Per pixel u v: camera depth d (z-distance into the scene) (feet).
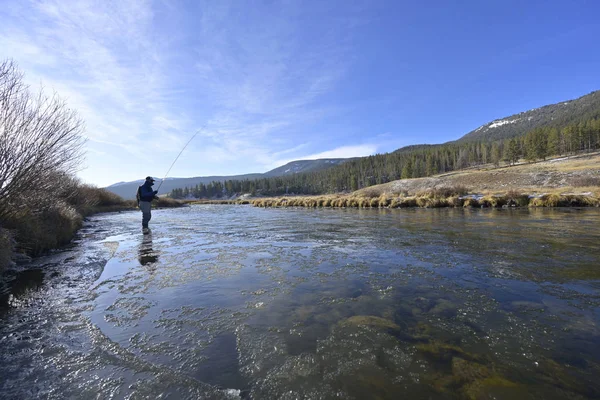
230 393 6.72
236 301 12.51
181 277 16.26
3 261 17.12
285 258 20.34
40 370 7.73
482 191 100.58
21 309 11.95
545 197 63.36
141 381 7.22
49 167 21.93
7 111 18.52
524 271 15.76
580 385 6.77
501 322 10.05
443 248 22.15
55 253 23.39
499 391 6.58
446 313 10.85
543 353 8.14
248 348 8.66
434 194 91.04
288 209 92.68
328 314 10.96
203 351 8.57
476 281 14.42
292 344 8.82
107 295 13.51
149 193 40.70
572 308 11.07
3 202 18.84
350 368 7.57
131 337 9.50
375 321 10.22
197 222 49.93
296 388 6.85
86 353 8.55
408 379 7.09
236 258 20.66
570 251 19.83
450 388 6.73
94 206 87.66
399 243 24.70
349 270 16.89
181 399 6.54
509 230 29.50
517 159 291.58
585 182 101.09
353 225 38.81
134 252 23.41
